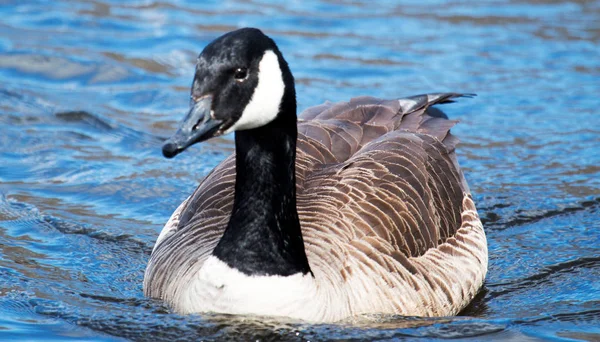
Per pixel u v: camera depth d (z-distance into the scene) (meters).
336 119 13.03
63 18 22.06
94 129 17.36
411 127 13.20
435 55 20.41
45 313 11.05
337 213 10.95
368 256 10.74
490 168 15.86
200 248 10.80
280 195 10.10
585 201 14.76
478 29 21.95
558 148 16.58
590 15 22.88
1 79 19.00
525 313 11.46
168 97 18.67
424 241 11.45
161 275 11.04
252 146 10.05
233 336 10.12
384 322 10.55
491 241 13.65
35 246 13.15
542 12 23.06
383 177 11.58
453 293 11.43
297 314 10.12
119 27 21.69
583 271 12.68
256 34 9.80
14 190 14.93
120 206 14.58
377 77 19.19
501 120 17.62
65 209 14.38
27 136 16.84
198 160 16.34
